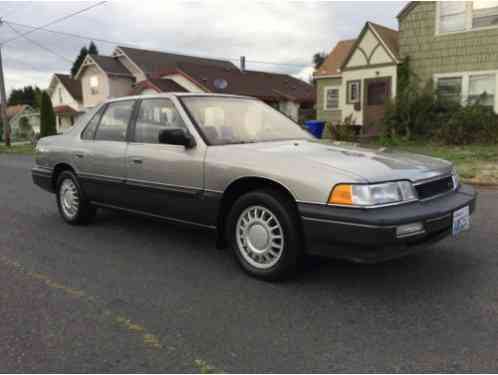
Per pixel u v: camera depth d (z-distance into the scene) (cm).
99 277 409
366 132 1866
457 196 388
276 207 368
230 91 3228
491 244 475
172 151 446
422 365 260
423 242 347
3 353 282
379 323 312
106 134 535
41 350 285
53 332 307
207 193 416
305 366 261
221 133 446
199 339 294
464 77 1644
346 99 1948
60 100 4462
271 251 382
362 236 324
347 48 2525
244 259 401
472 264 420
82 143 561
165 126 466
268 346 284
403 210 334
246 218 399
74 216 588
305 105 3991
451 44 1652
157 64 3719
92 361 271
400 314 325
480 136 1498
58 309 343
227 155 404
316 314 327
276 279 382
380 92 1842
